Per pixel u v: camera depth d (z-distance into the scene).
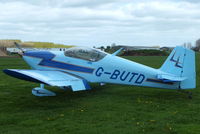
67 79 6.64
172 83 7.00
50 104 6.27
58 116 5.15
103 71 7.44
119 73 7.34
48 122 4.74
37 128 4.39
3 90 8.38
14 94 7.65
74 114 5.31
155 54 53.97
